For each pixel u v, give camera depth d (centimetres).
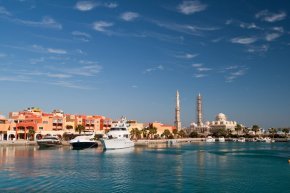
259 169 7738
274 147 19438
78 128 19412
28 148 14438
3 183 5650
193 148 17150
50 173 6738
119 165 8219
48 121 19375
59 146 15025
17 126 19075
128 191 5159
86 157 10231
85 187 5409
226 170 7500
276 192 5200
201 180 6116
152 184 5703
